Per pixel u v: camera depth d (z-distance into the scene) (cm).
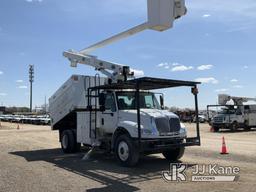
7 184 905
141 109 1238
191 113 5878
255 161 1253
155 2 917
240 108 3550
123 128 1185
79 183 912
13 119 6188
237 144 1912
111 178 974
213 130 3456
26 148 1770
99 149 1348
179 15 938
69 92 1559
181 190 827
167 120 1161
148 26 937
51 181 938
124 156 1162
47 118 5025
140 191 823
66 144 1556
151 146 1118
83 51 1505
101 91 1338
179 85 1222
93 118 1374
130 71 1418
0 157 1420
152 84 1188
